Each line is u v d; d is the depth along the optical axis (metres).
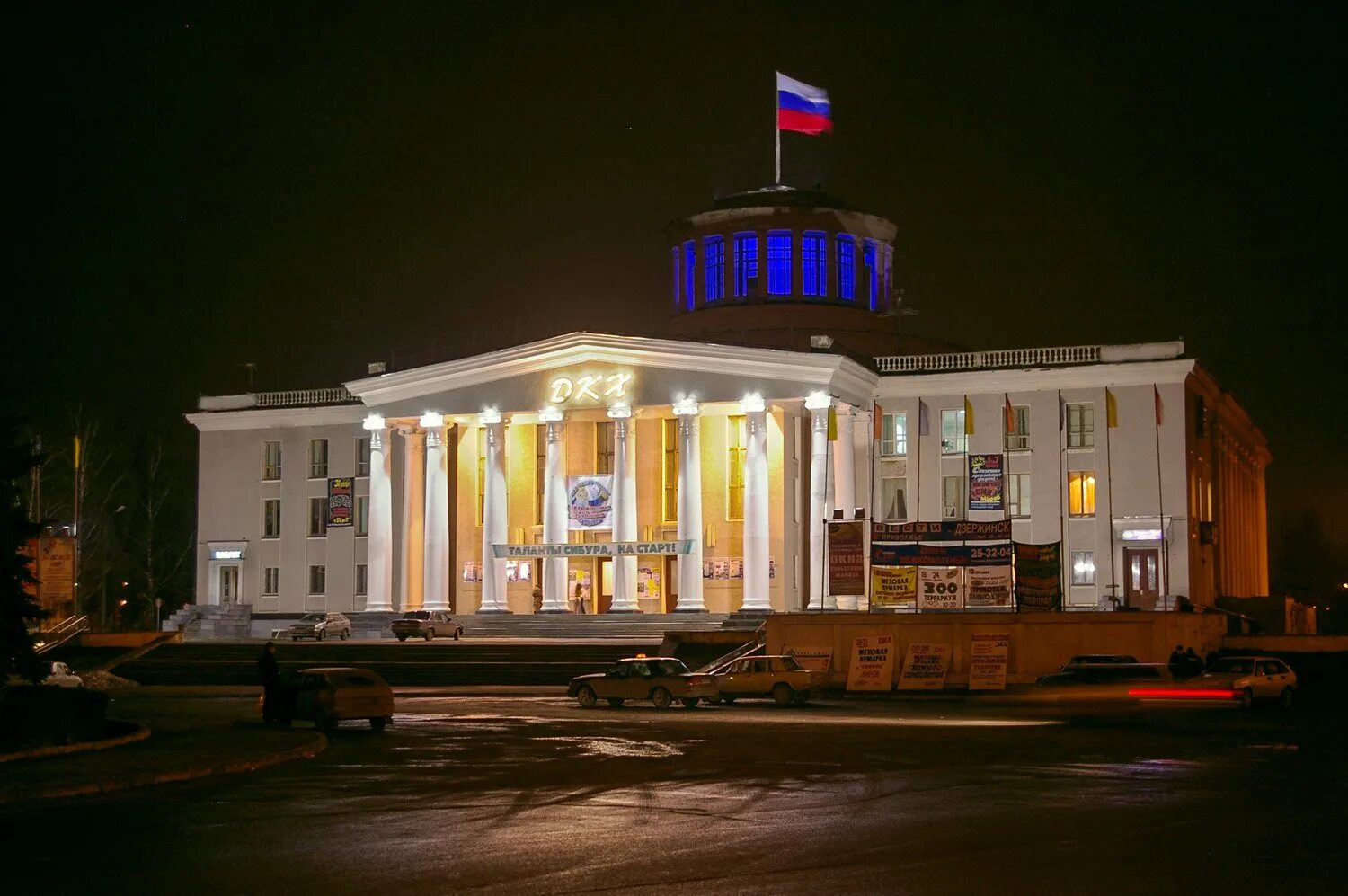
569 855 16.70
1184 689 43.94
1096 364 68.69
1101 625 52.22
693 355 69.00
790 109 73.00
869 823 18.83
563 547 70.88
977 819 19.11
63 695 29.67
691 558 68.50
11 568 30.30
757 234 80.38
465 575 75.56
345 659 59.53
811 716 39.53
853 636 53.19
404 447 76.44
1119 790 22.09
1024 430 69.81
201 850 17.17
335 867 16.05
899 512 71.44
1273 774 24.33
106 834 18.39
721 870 15.67
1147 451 67.56
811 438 73.56
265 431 81.50
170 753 27.22
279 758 27.03
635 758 27.78
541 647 59.97
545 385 72.25
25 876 15.59
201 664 59.03
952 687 50.53
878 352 78.31
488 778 24.31
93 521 93.56
